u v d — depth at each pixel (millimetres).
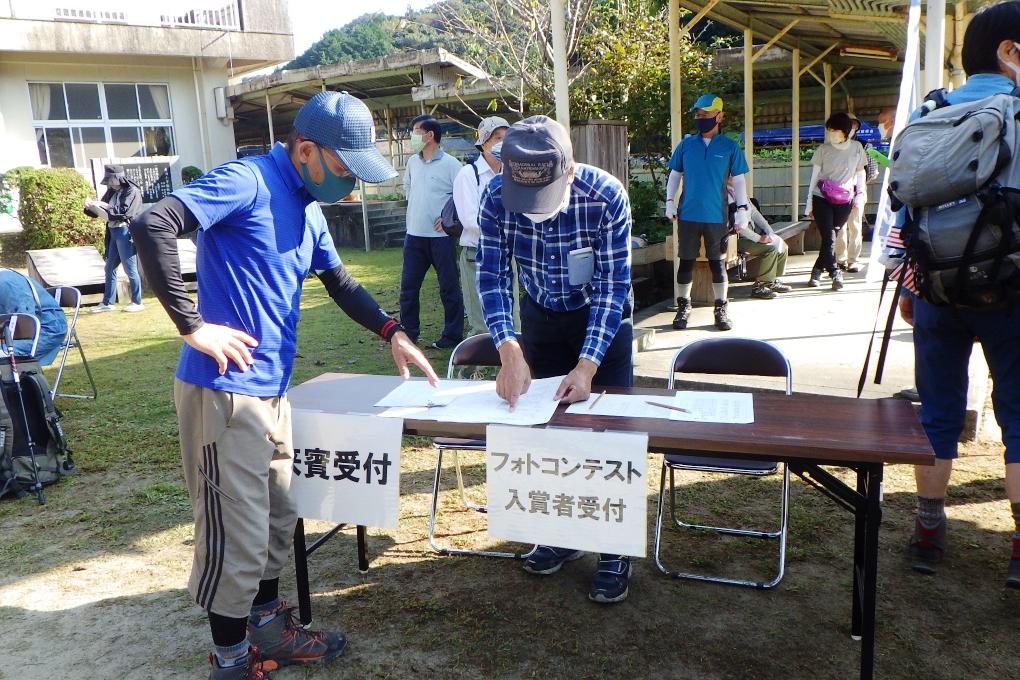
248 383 2398
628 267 2947
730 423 2582
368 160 2398
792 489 4152
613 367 3270
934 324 3033
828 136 8047
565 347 3324
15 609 3275
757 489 4160
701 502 4027
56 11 16250
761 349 3467
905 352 5602
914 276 2896
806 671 2686
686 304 6664
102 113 17500
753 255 7809
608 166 6789
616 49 10195
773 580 3236
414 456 4867
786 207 14312
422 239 7000
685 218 6465
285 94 18312
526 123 2643
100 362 7535
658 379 5211
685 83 10289
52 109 16953
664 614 3064
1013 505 2895
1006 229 2623
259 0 18641
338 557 3623
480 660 2816
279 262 2436
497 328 2932
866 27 8375
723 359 3525
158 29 17297
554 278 3043
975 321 2879
